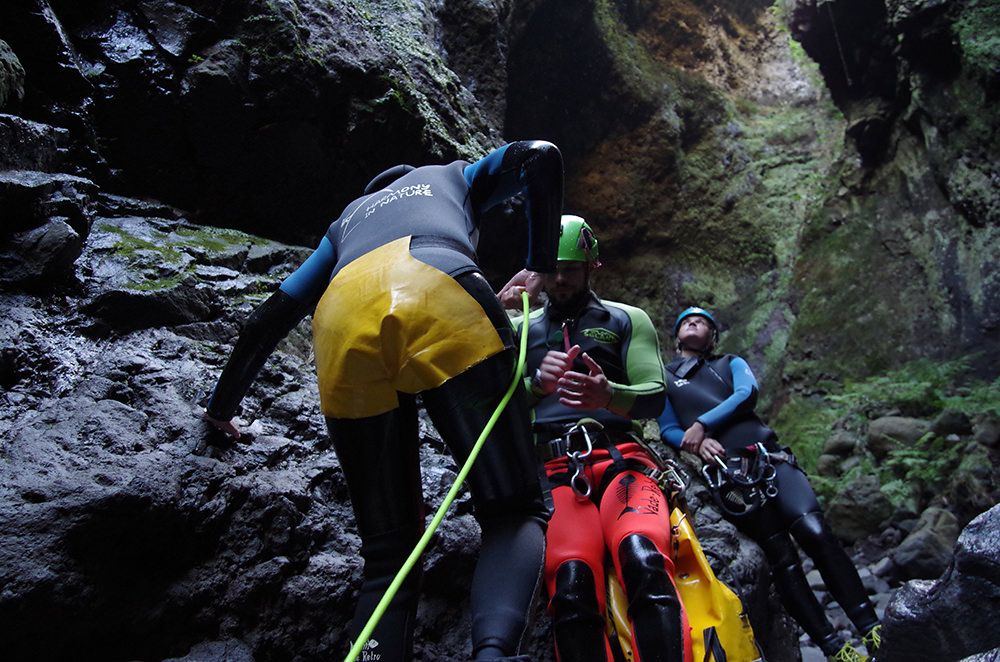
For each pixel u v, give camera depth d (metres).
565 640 2.22
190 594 2.00
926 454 6.34
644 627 2.11
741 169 10.01
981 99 7.38
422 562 1.74
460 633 2.45
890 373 7.57
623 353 2.70
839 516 6.21
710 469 3.64
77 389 2.29
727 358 4.04
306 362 2.97
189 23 3.49
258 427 2.46
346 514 2.43
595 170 9.55
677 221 9.65
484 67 5.59
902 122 8.56
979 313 7.39
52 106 3.21
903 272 8.20
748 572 3.32
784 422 7.90
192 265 2.96
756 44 11.47
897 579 5.34
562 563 2.35
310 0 3.93
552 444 2.63
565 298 2.76
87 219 2.72
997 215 7.41
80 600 1.82
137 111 3.44
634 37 10.33
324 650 2.13
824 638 3.35
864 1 8.20
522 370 1.74
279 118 3.62
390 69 4.00
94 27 3.48
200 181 3.62
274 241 3.71
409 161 4.08
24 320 2.41
